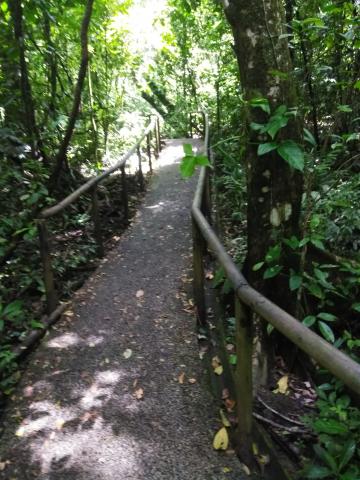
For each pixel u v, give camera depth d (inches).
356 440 74.4
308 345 53.1
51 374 110.4
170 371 108.8
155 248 189.2
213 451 85.3
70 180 232.4
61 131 225.3
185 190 276.1
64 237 195.5
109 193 259.3
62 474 82.6
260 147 91.6
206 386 103.0
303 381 108.8
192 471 81.4
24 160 189.8
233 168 244.2
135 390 103.0
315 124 155.3
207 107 459.8
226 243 174.2
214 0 254.7
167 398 99.9
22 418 96.4
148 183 299.6
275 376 110.0
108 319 134.4
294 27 103.7
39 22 196.7
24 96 184.5
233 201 219.1
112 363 113.3
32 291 155.2
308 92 157.9
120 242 199.2
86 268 174.6
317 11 148.9
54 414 97.2
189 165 74.7
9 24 181.6
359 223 131.1
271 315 61.8
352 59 143.9
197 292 126.2
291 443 90.0
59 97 231.9
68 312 139.9
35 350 121.3
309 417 90.3
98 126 304.8
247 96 101.3
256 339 111.4
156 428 91.7
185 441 88.0
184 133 507.8
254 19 96.1
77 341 124.0
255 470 81.3
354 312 120.4
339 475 66.6
